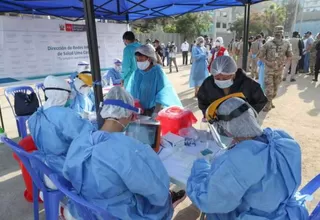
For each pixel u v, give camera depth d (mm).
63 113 1896
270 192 1145
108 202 1242
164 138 2150
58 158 1873
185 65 14938
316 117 4969
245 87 2369
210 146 2004
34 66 4281
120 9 4605
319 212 1384
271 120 4848
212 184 1178
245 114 1202
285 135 1276
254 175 1115
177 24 30359
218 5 4133
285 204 1241
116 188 1214
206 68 6547
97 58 2008
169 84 2951
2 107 6059
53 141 1850
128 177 1177
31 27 4145
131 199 1281
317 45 8250
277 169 1157
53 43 4453
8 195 2754
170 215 1543
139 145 1293
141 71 2969
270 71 5160
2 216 2443
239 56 10336
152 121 2062
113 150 1204
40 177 1887
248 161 1123
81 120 1937
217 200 1187
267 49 5105
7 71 3998
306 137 4043
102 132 1319
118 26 5289
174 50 11758
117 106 1452
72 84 3285
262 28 42344
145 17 5332
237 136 1217
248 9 3508
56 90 2266
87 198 1278
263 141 1228
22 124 3695
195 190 1312
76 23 4707
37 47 4262
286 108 5566
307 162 3273
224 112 1223
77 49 4809
